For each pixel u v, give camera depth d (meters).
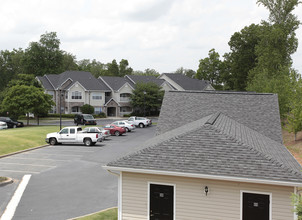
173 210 9.95
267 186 9.15
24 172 18.44
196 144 10.43
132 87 68.19
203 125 11.57
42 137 31.86
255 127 15.81
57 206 12.78
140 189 10.23
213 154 9.83
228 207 9.47
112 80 70.38
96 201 13.39
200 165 9.41
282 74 37.44
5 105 47.62
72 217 11.59
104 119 61.31
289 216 8.99
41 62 78.62
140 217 10.23
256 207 9.27
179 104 18.73
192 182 9.77
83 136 28.69
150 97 64.75
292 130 28.25
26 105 46.88
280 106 32.84
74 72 69.50
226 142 10.34
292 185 8.40
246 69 61.06
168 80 78.62
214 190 9.58
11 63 86.38
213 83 90.25
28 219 11.43
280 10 45.44
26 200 13.50
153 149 10.52
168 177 9.98
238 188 9.39
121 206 10.39
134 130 43.06
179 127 16.05
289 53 45.00
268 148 11.31
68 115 62.56
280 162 9.34
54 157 23.00
